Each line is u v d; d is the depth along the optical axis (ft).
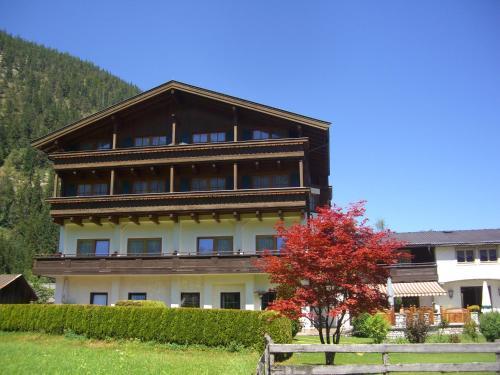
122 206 135.03
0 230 419.54
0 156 543.80
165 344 94.43
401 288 150.71
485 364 49.75
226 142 134.41
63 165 142.00
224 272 125.29
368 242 72.69
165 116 146.00
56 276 136.26
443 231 173.17
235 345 90.99
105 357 75.72
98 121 145.38
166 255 131.13
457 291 156.56
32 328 104.88
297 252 71.56
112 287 133.90
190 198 131.85
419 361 79.15
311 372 51.06
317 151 150.41
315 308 75.87
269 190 128.47
